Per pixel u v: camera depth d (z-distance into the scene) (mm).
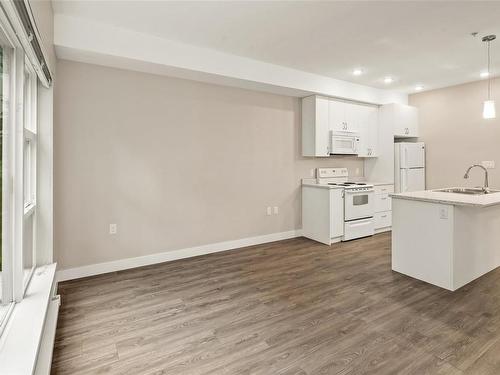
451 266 2832
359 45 3533
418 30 3139
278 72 4207
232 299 2727
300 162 5062
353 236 4820
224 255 4074
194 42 3434
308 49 3648
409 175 5395
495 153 4797
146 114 3625
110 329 2225
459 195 3162
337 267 3562
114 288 2980
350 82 5035
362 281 3125
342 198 4680
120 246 3520
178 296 2795
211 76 3773
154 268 3568
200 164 4051
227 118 4254
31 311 1749
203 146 4066
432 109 5602
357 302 2643
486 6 2670
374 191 5129
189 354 1928
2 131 1733
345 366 1795
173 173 3844
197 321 2338
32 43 1729
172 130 3814
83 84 3240
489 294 2777
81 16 2842
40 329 1561
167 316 2420
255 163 4559
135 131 3561
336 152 4980
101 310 2521
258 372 1755
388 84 5188
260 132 4590
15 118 1745
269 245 4578
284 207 4914
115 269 3490
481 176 4969
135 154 3570
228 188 4312
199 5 2650
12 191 1783
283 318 2377
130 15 2832
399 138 5922
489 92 4840
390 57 3918
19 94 1751
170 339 2096
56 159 3111
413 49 3648
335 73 4574
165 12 2777
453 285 2836
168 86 3764
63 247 3186
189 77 3816
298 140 5020
